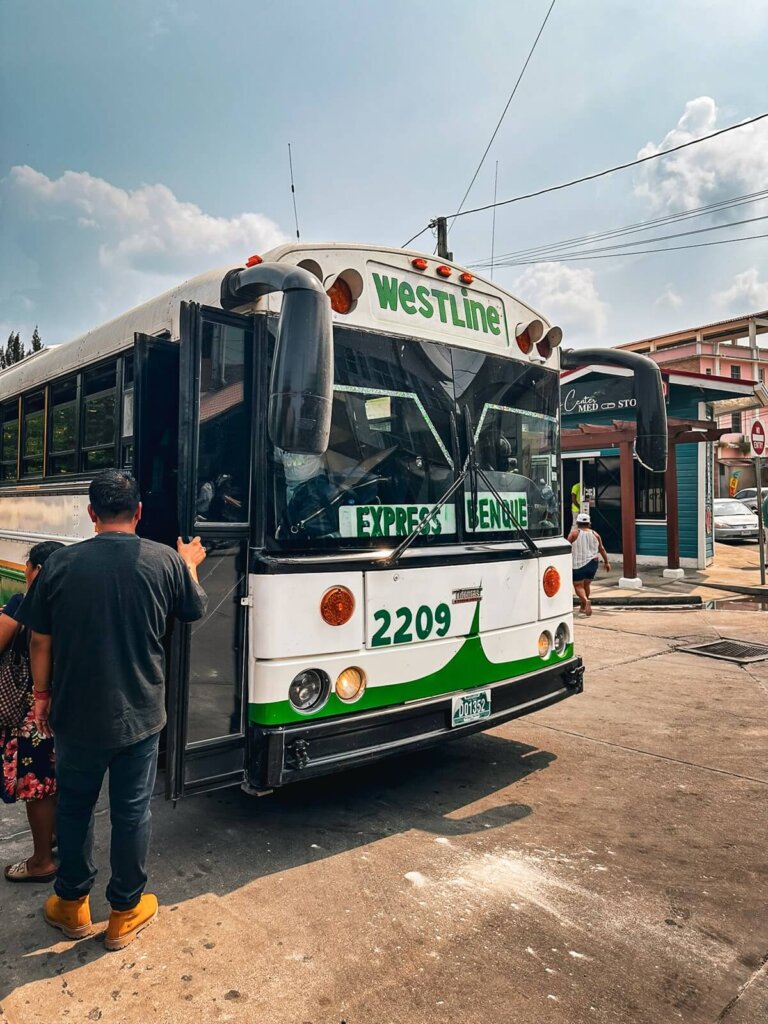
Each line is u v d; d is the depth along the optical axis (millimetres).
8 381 7051
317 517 3766
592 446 13453
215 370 3510
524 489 4934
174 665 3326
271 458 3625
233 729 3527
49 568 2945
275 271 3256
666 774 4879
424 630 4090
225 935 3061
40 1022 2564
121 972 2830
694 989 2734
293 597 3564
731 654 8359
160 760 4051
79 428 5535
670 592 12492
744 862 3695
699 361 47469
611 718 6105
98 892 3445
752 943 3018
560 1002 2660
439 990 2725
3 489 7098
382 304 4148
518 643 4668
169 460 3730
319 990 2725
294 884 3471
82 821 2992
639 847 3850
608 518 16656
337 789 4656
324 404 3041
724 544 20688
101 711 2854
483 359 4688
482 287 4711
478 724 4328
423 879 3514
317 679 3674
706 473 15500
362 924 3139
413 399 4254
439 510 4293
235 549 3557
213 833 4023
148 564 2992
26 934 3090
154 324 4449
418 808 4359
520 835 3988
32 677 3164
